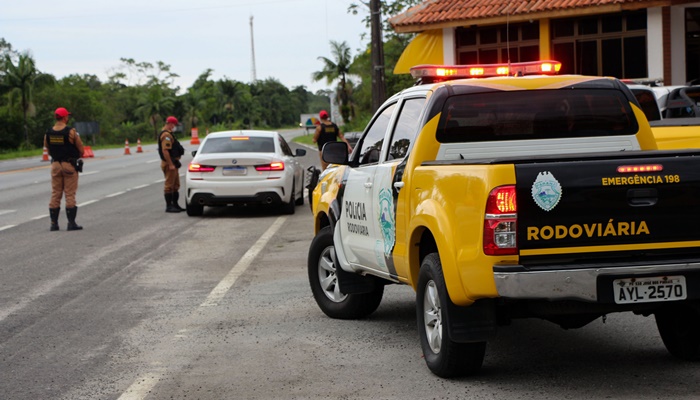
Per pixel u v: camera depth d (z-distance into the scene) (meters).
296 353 7.04
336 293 8.40
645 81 17.14
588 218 5.38
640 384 5.86
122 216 18.38
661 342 7.01
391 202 6.76
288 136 106.31
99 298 9.63
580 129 6.74
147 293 9.85
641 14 22.41
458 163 5.71
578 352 6.78
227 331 7.90
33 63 85.56
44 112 99.19
